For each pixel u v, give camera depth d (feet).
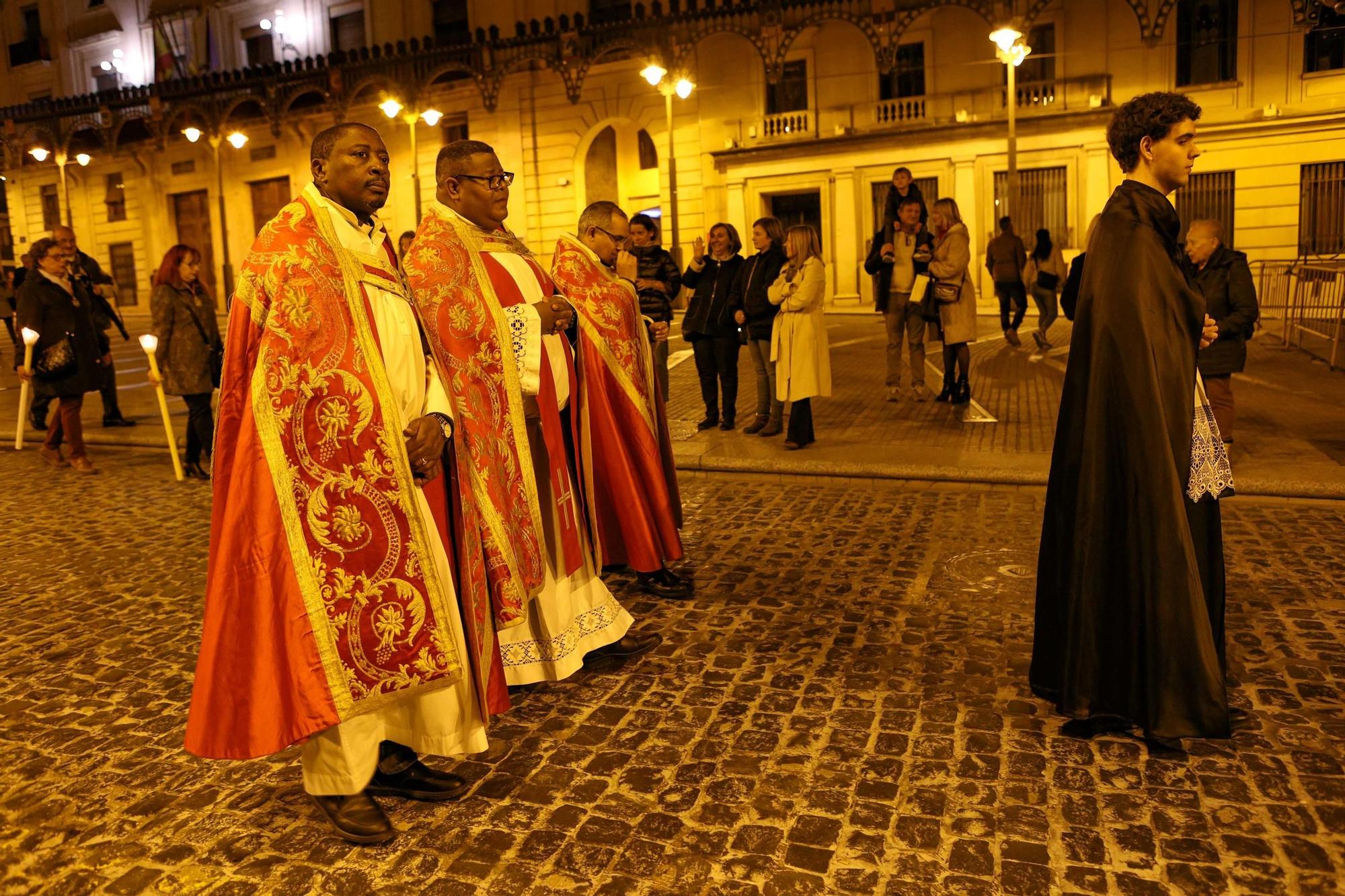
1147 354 10.28
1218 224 22.58
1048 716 11.67
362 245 9.98
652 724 11.89
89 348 28.86
